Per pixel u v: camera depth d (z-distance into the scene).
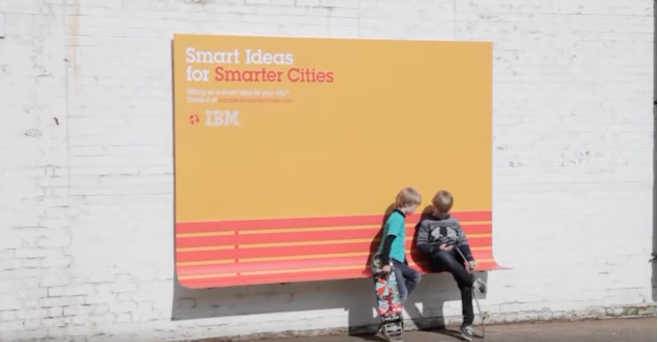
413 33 9.09
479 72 9.21
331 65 8.77
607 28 9.73
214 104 8.45
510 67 9.43
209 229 8.47
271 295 8.82
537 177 9.55
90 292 8.31
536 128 9.53
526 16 9.46
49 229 8.20
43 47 8.12
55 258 8.22
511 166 9.47
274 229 8.64
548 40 9.54
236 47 8.51
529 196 9.54
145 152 8.39
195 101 8.41
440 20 9.18
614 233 9.84
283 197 8.66
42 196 8.16
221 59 8.47
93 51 8.23
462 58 9.16
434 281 9.37
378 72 8.91
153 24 8.38
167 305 8.52
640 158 9.88
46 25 8.12
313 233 8.76
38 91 8.12
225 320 8.69
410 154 9.02
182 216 8.40
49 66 8.13
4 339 8.11
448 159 9.13
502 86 9.41
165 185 8.45
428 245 8.83
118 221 8.34
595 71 9.70
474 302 9.51
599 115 9.73
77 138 8.22
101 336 8.35
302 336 8.91
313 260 8.75
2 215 8.08
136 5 8.33
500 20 9.38
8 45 8.03
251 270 8.57
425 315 9.34
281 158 8.65
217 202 8.48
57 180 8.19
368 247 8.91
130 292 8.41
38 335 8.20
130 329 8.42
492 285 9.52
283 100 8.64
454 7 9.22
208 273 8.45
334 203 8.81
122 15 8.30
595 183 9.75
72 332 8.28
